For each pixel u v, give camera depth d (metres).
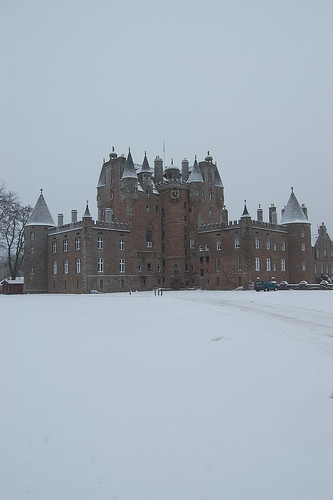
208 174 84.50
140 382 12.79
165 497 7.55
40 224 76.94
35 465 8.41
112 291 69.94
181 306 33.84
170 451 8.95
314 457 8.74
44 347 16.89
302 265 80.81
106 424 10.04
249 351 16.56
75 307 34.12
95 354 15.91
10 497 7.50
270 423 10.16
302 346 17.45
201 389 12.25
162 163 86.12
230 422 10.20
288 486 7.83
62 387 12.26
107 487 7.80
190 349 16.91
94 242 68.06
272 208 86.75
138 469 8.34
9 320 24.67
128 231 73.62
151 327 22.19
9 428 9.75
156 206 80.44
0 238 78.06
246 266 70.88
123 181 75.69
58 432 9.62
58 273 73.56
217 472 8.27
